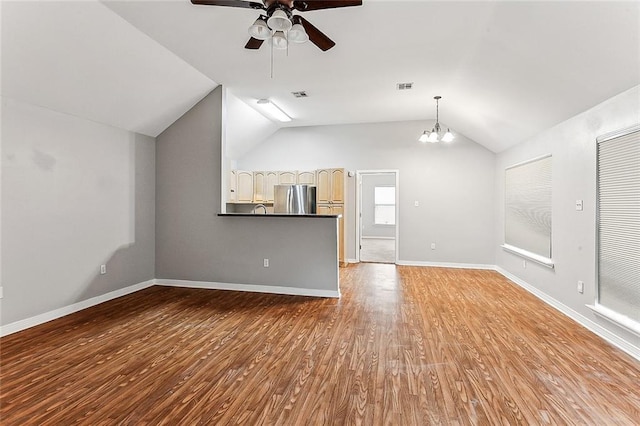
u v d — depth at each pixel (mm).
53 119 3529
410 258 6766
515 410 1993
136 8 2846
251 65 4016
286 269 4609
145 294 4535
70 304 3744
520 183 5137
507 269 5688
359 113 6164
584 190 3410
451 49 3510
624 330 2781
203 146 4797
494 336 3107
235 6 2359
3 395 2129
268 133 7227
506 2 2553
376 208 11875
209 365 2541
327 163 7102
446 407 2023
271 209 7043
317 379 2344
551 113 3826
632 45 2297
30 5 2520
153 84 3996
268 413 1965
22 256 3244
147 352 2760
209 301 4219
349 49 3562
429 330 3256
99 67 3383
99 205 4102
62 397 2113
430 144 6629
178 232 4945
